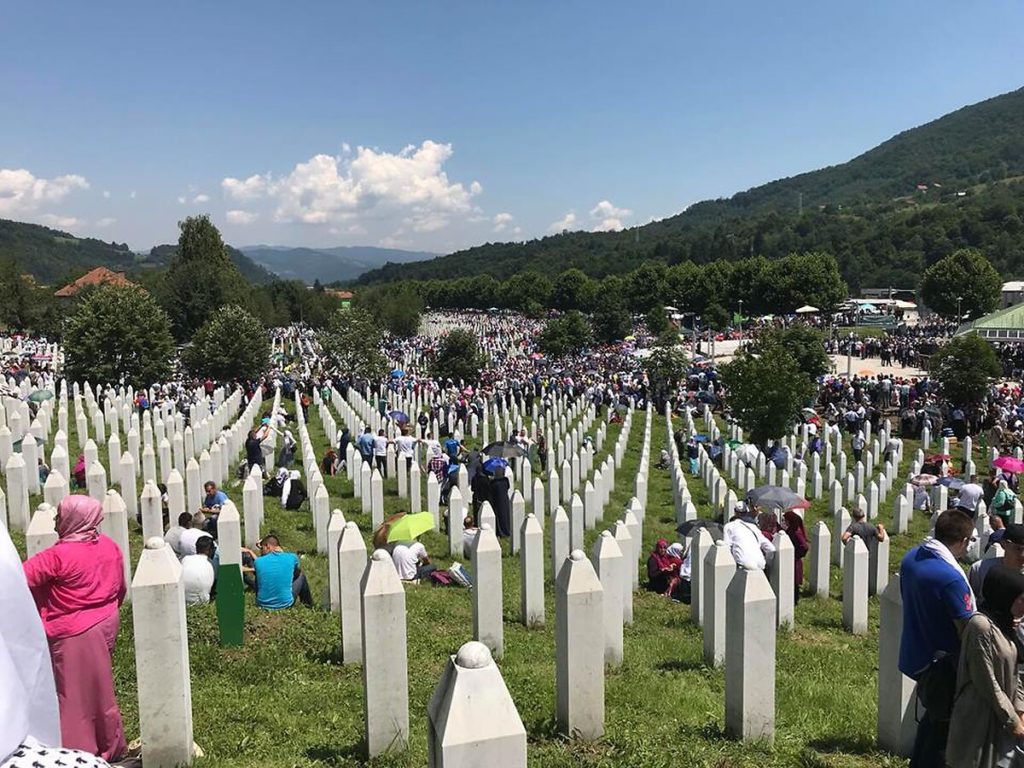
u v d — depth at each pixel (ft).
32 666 11.28
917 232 603.67
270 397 156.87
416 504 68.95
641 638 37.63
